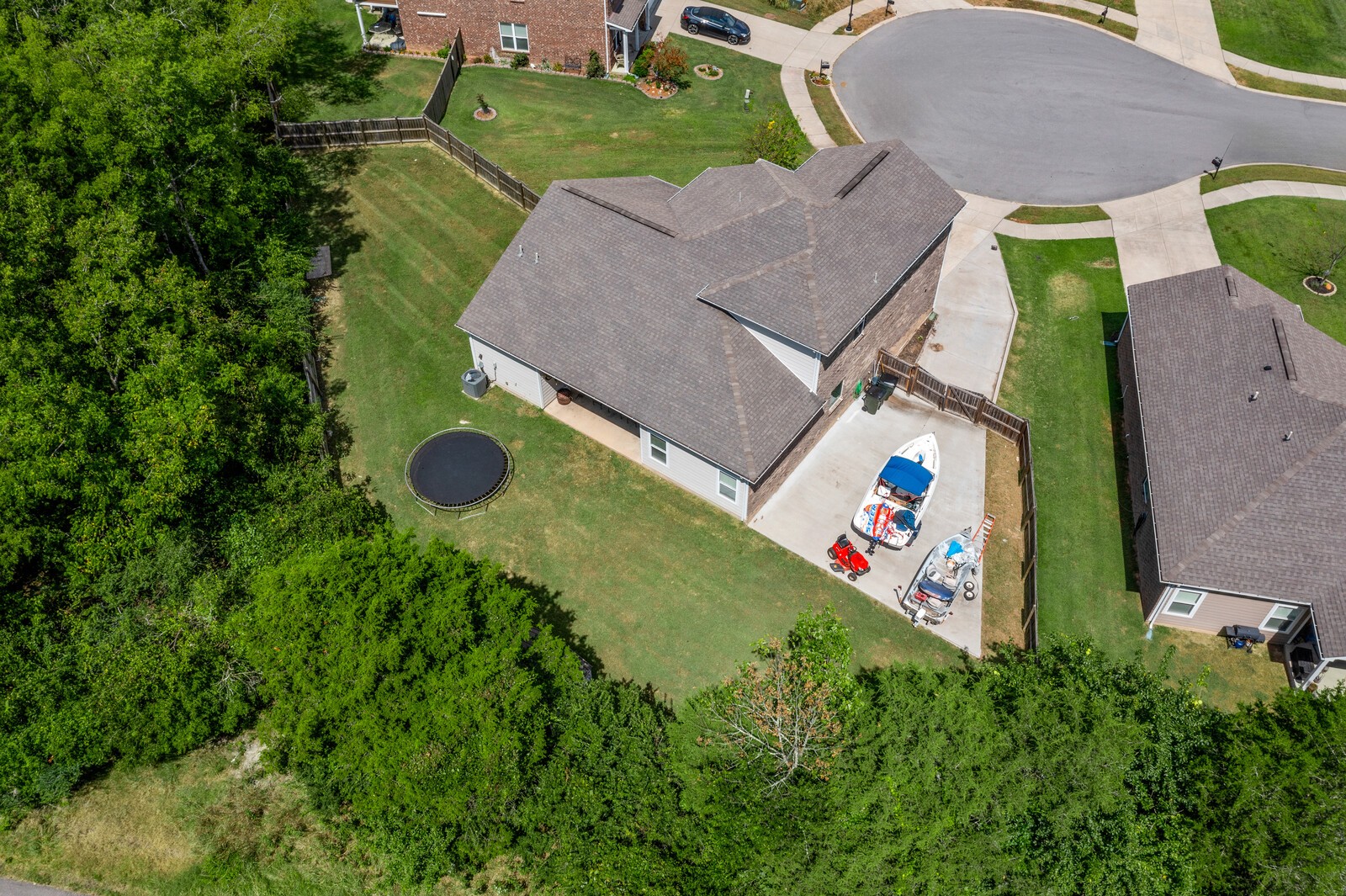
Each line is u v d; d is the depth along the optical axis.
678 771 19.20
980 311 35.91
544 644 21.50
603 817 19.25
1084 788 18.27
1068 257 38.28
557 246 30.94
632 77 48.88
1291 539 24.14
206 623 22.86
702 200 31.41
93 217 28.50
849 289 28.02
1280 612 24.58
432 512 28.77
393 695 19.64
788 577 27.12
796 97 47.91
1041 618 26.14
